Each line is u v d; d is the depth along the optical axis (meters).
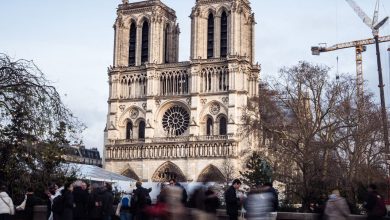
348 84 107.94
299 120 102.94
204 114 168.00
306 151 95.75
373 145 104.50
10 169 51.22
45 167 54.47
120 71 180.88
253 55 176.00
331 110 104.56
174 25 190.38
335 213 33.00
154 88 175.25
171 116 173.12
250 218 30.36
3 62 52.03
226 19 173.00
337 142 97.38
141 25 183.75
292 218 47.69
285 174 98.94
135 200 44.84
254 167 119.38
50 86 54.00
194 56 171.25
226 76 166.88
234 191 40.38
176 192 29.67
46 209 51.03
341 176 93.25
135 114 177.62
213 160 161.88
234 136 160.00
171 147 168.62
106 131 179.62
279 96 109.62
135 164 172.75
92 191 43.34
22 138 52.09
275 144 104.44
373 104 107.00
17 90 51.22
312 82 107.12
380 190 90.31
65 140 57.72
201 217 29.50
